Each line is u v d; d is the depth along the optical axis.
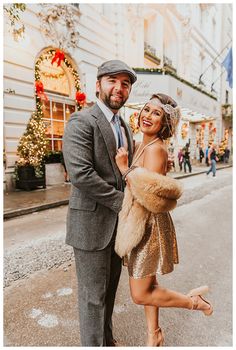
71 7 10.73
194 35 21.58
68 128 1.64
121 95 1.69
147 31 17.09
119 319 2.44
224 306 2.65
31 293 2.84
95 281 1.73
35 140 8.78
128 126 1.98
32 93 9.33
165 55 19.34
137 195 1.59
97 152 1.65
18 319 2.42
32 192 8.32
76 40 11.11
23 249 3.95
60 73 11.05
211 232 4.97
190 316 2.51
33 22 9.29
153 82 12.43
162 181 1.58
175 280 3.16
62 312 2.53
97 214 1.69
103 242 1.71
